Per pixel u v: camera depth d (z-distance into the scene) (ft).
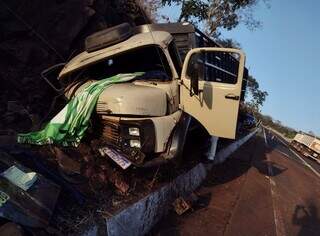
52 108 26.09
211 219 24.79
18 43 28.71
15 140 21.15
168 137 21.93
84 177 19.98
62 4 32.12
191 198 25.98
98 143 21.49
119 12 42.96
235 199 30.27
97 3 36.22
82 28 32.73
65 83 26.16
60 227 15.21
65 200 17.29
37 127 24.07
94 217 16.78
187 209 24.16
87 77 25.71
